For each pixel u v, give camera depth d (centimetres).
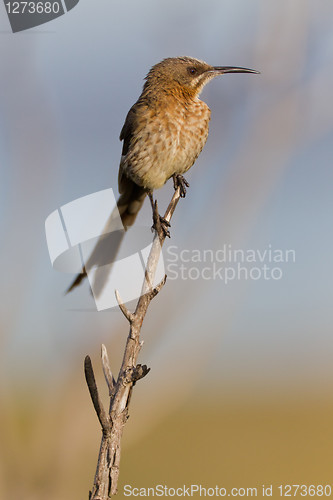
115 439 580
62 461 978
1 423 1000
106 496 571
